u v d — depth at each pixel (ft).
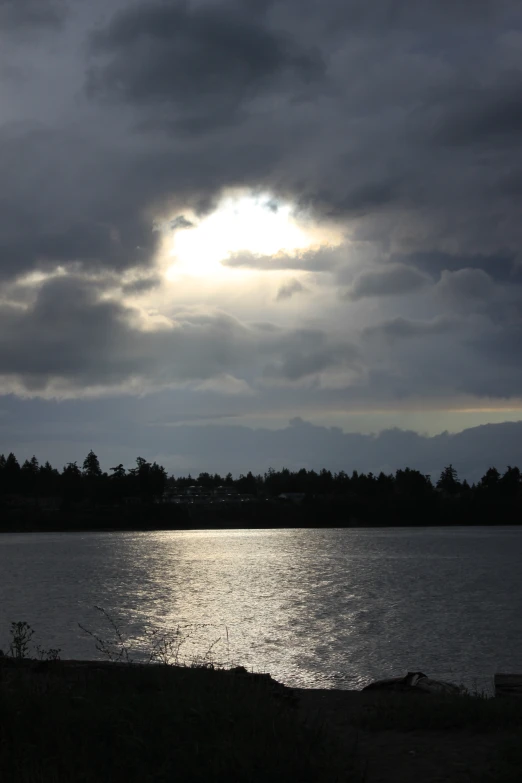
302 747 26.61
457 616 144.56
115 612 152.76
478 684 80.79
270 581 234.58
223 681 36.42
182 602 174.29
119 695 32.22
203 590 206.28
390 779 26.02
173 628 126.21
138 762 25.61
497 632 122.21
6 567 308.40
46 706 30.55
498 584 218.38
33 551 434.71
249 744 26.48
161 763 25.68
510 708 34.24
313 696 42.19
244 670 42.75
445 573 260.01
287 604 169.37
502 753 27.61
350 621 138.00
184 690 33.76
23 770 25.09
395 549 417.49
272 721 28.07
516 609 155.63
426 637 117.19
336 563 313.94
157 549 444.14
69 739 27.43
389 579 238.68
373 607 162.20
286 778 24.67
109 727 28.07
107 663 42.78
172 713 29.01
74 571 284.41
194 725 28.30
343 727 34.17
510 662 96.27
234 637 116.47
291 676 87.71
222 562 327.06
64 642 105.29
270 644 109.91
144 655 90.84
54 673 38.17
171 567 301.63
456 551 393.09
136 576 258.98
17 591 205.46
